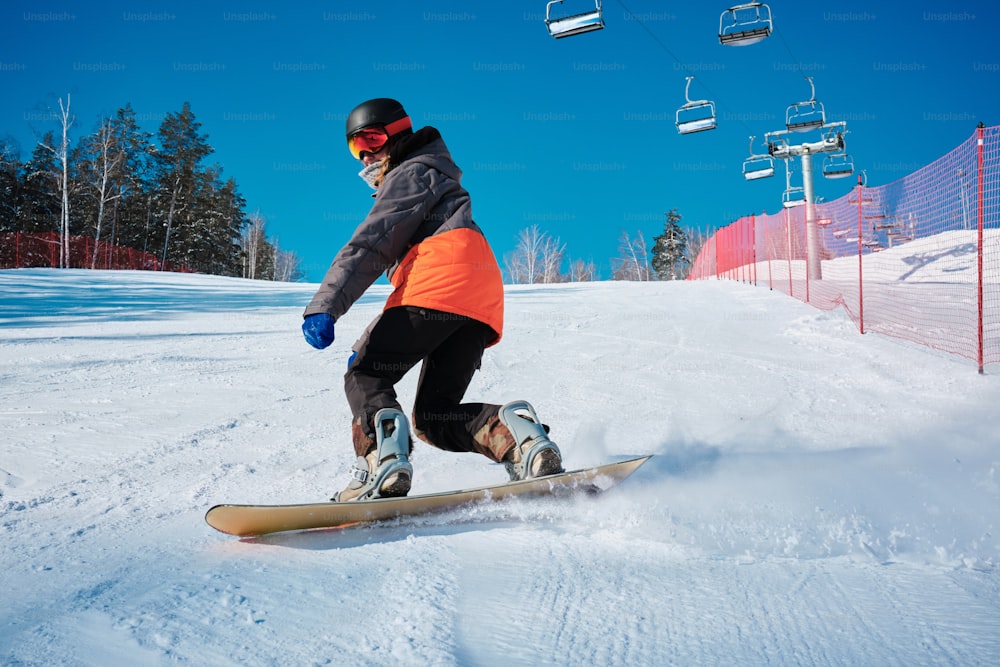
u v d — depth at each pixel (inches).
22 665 39.0
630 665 37.9
